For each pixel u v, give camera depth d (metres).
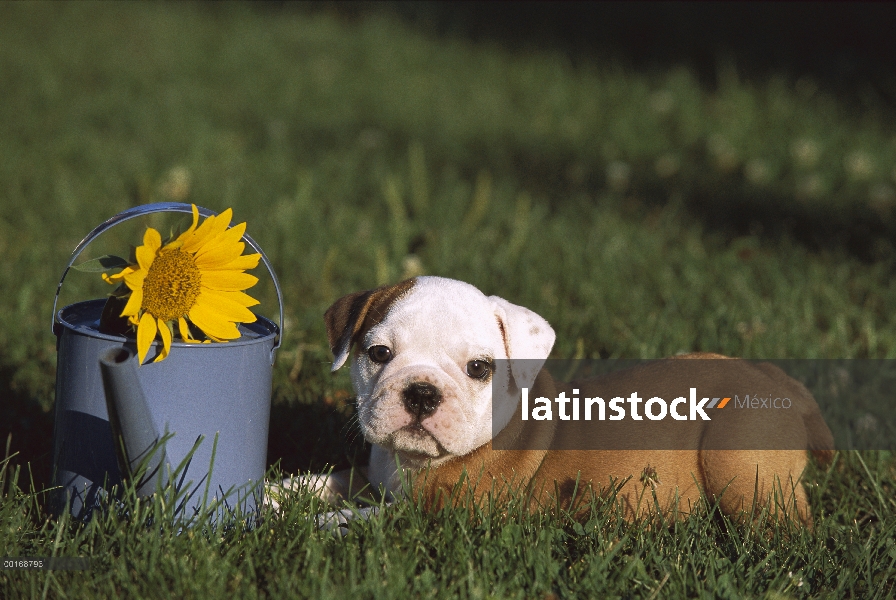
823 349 4.53
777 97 9.96
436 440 2.64
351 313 2.95
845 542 2.79
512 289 5.25
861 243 6.31
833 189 7.67
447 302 2.83
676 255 5.92
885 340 4.62
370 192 7.32
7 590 2.34
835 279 5.45
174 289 2.51
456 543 2.53
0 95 9.41
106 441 2.57
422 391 2.62
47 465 3.09
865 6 13.62
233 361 2.62
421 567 2.54
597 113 9.85
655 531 2.80
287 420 3.62
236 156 7.95
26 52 11.20
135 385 2.33
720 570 2.57
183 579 2.32
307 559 2.44
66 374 2.60
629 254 5.89
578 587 2.44
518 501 2.77
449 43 13.03
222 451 2.65
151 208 2.65
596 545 2.68
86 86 10.13
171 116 9.13
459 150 8.62
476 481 2.84
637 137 9.09
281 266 5.39
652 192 7.47
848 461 3.49
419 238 5.97
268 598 2.38
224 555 2.51
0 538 2.48
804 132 8.94
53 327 2.68
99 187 6.86
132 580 2.36
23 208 6.20
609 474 2.92
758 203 7.18
